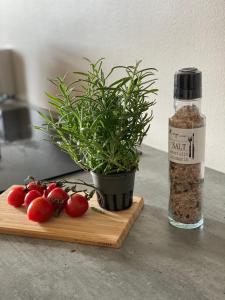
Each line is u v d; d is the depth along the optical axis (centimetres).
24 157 61
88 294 30
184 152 36
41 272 32
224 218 40
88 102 38
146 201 44
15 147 67
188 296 29
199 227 38
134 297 29
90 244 36
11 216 40
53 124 41
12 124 80
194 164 36
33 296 30
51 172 54
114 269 32
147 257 34
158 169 53
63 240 37
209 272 32
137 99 38
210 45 47
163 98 56
